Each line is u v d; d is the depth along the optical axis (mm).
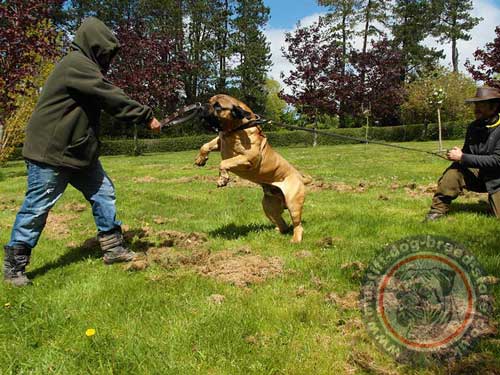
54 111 4594
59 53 18281
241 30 51656
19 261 4785
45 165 4652
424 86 40438
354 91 37750
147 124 5047
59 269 5234
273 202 6391
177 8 49000
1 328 3740
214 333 3576
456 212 7531
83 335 3619
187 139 39656
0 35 16469
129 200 9781
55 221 7797
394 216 7508
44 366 3189
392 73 38031
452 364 3107
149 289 4504
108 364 3178
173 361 3217
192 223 7516
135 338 3520
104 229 5348
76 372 3133
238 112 5301
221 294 4367
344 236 6383
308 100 37125
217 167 16359
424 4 50375
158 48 30875
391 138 41438
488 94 6797
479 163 6746
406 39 51062
